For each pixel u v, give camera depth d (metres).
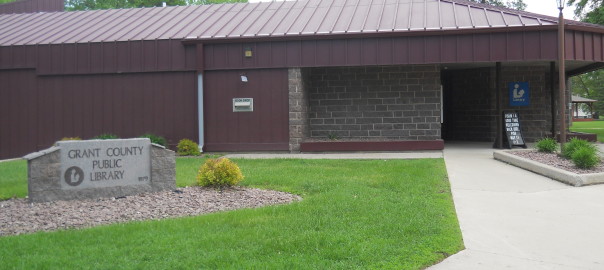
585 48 16.78
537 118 20.33
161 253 5.71
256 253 5.68
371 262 5.43
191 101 17.97
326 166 13.40
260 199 8.95
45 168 8.70
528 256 5.88
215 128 17.83
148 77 18.23
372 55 16.86
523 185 10.48
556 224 7.34
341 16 18.94
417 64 17.05
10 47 18.97
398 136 18.22
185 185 10.32
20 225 7.20
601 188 10.11
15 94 19.02
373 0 20.73
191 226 6.91
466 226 7.21
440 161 14.10
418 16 18.16
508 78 20.44
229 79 17.77
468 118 21.58
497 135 17.69
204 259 5.42
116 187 9.14
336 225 6.86
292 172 12.15
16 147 18.98
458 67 20.72
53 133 18.73
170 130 18.09
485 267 5.49
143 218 7.65
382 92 18.36
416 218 7.27
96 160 9.02
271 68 17.45
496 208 8.38
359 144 17.17
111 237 6.39
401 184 10.19
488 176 11.61
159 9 22.77
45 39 19.59
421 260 5.55
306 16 19.36
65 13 23.78
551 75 19.14
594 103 79.56
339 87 18.69
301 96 17.39
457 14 17.97
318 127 18.81
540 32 16.12
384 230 6.64
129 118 18.31
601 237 6.68
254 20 19.55
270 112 17.52
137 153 9.34
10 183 10.84
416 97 18.09
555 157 13.34
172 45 17.98
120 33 19.44
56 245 6.09
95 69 18.41
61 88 18.70
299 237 6.21
